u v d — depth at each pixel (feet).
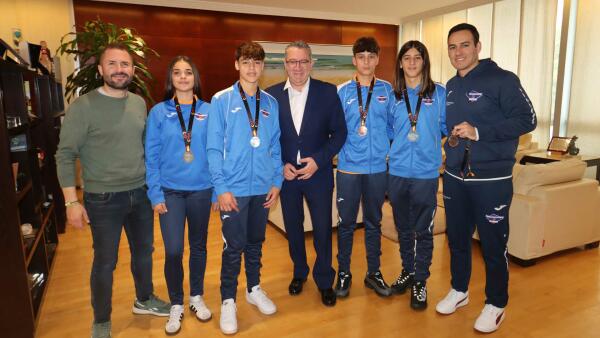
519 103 6.59
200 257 7.60
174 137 6.75
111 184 6.45
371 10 24.22
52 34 19.22
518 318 7.70
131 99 6.67
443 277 9.55
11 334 6.91
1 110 6.46
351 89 7.93
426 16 24.64
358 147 7.93
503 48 20.56
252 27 23.17
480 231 7.23
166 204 6.91
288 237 8.52
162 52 21.36
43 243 9.37
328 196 7.91
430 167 7.73
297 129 7.69
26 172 9.19
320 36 25.03
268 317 7.84
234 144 6.91
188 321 7.73
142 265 7.66
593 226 10.98
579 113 17.90
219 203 6.87
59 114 14.25
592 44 17.24
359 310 8.07
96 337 6.95
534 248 9.96
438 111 7.66
